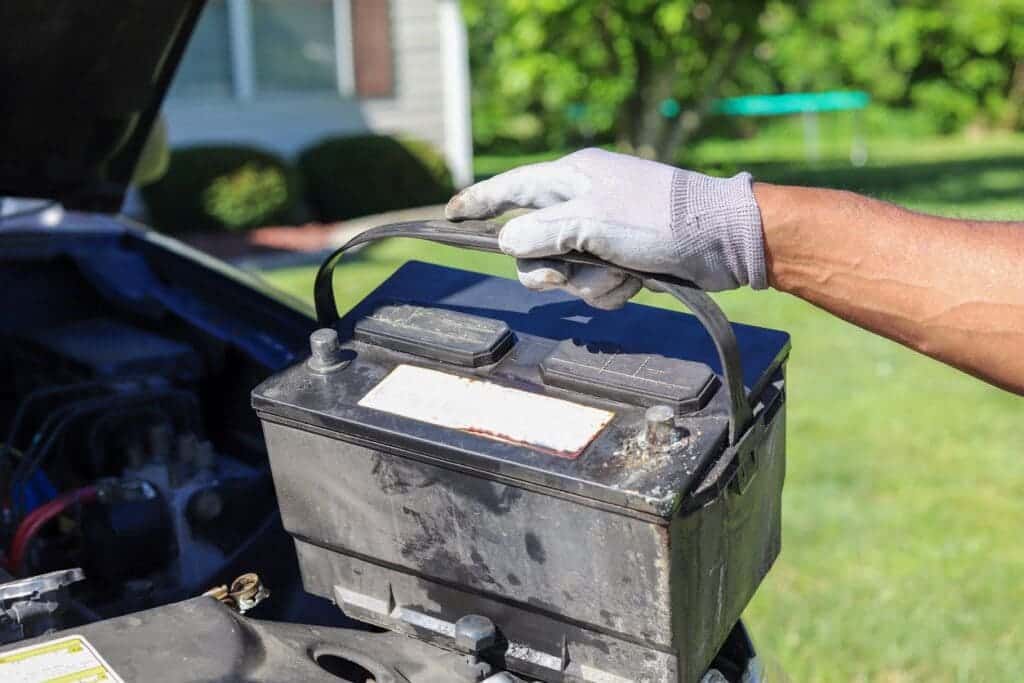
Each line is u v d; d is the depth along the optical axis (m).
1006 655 2.73
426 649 1.18
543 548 1.05
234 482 1.53
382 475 1.12
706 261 1.13
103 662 1.00
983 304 1.12
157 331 1.95
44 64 1.68
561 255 1.12
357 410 1.12
